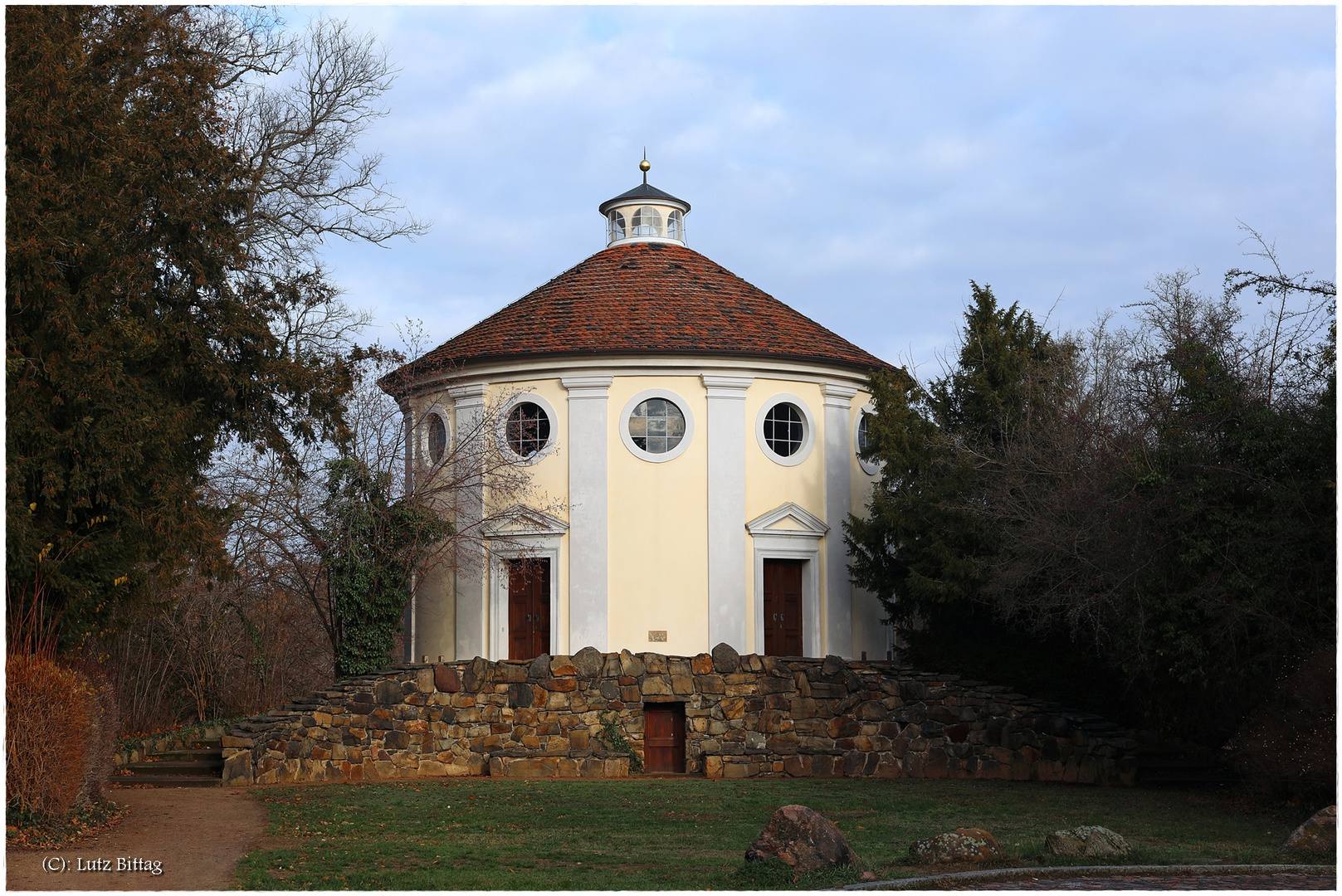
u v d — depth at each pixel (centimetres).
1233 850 1296
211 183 1789
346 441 1939
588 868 1207
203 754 2184
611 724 2206
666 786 1945
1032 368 2364
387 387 2900
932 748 2178
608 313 2769
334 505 2453
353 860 1253
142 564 1634
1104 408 2325
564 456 2656
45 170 1452
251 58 2409
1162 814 1641
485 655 2639
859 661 2383
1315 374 1720
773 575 2706
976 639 2330
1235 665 1697
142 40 1725
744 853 1302
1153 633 1741
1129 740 2048
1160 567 1727
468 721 2189
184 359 1698
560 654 2580
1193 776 2034
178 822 1532
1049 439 2145
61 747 1384
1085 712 2222
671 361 2664
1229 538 1647
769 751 2192
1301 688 1625
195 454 1812
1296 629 1639
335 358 2042
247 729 2058
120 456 1444
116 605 1588
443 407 2833
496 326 2841
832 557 2723
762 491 2677
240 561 2556
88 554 1477
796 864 1120
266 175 2462
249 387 1778
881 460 2494
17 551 1382
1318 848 1221
